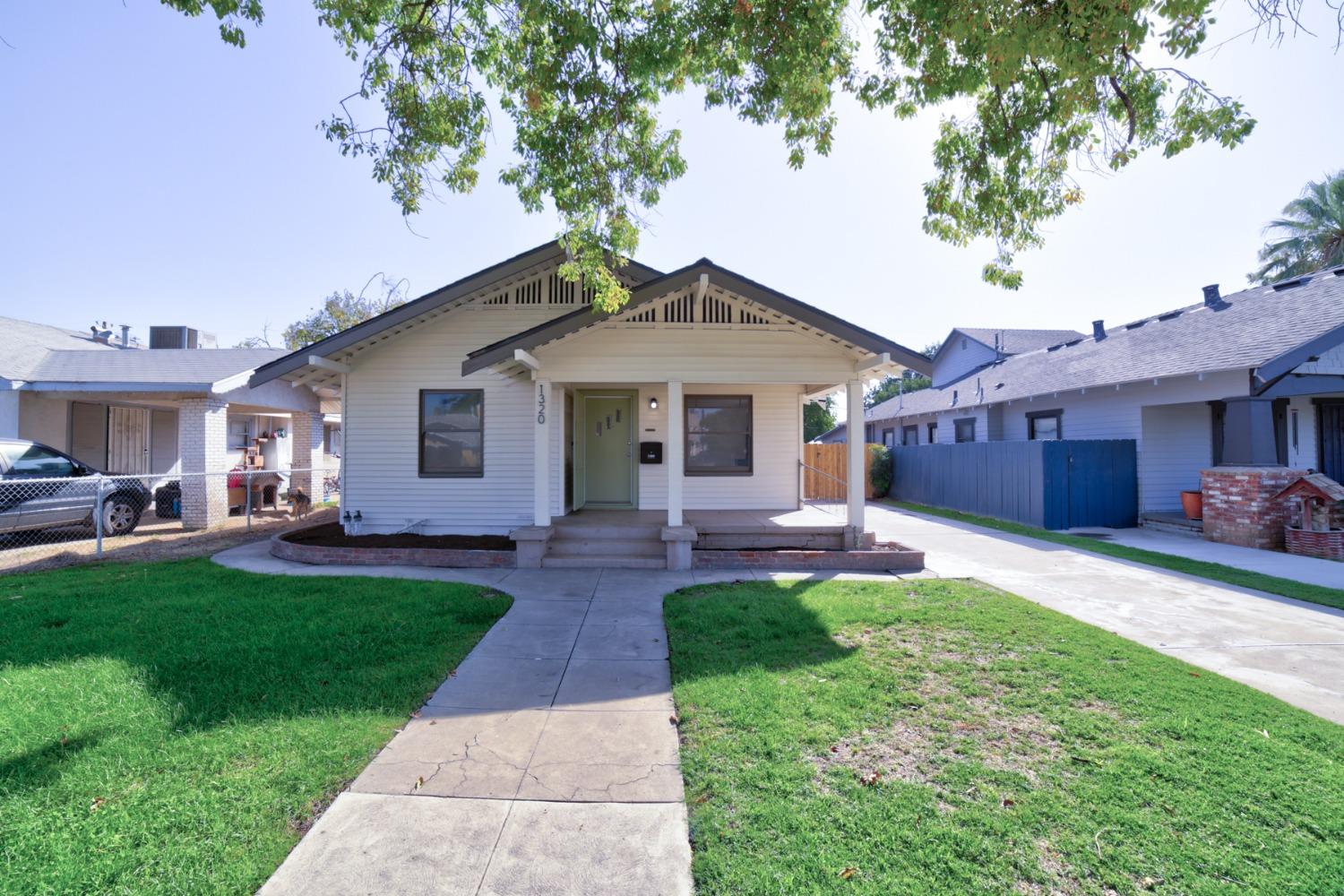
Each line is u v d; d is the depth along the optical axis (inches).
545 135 253.0
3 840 98.9
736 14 216.4
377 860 97.2
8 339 555.2
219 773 119.8
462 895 90.0
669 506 337.1
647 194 274.4
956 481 661.3
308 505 561.3
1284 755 127.8
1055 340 970.7
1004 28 185.2
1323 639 209.5
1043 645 196.9
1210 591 278.4
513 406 409.7
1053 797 113.0
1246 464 418.0
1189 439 514.3
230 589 268.5
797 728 139.6
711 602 249.8
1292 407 487.8
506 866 96.3
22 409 490.9
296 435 632.4
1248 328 473.4
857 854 97.9
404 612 230.8
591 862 97.2
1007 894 89.5
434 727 144.0
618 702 158.9
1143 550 392.2
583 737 139.5
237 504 588.4
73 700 149.9
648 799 114.6
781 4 213.5
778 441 448.8
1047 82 220.7
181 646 189.5
